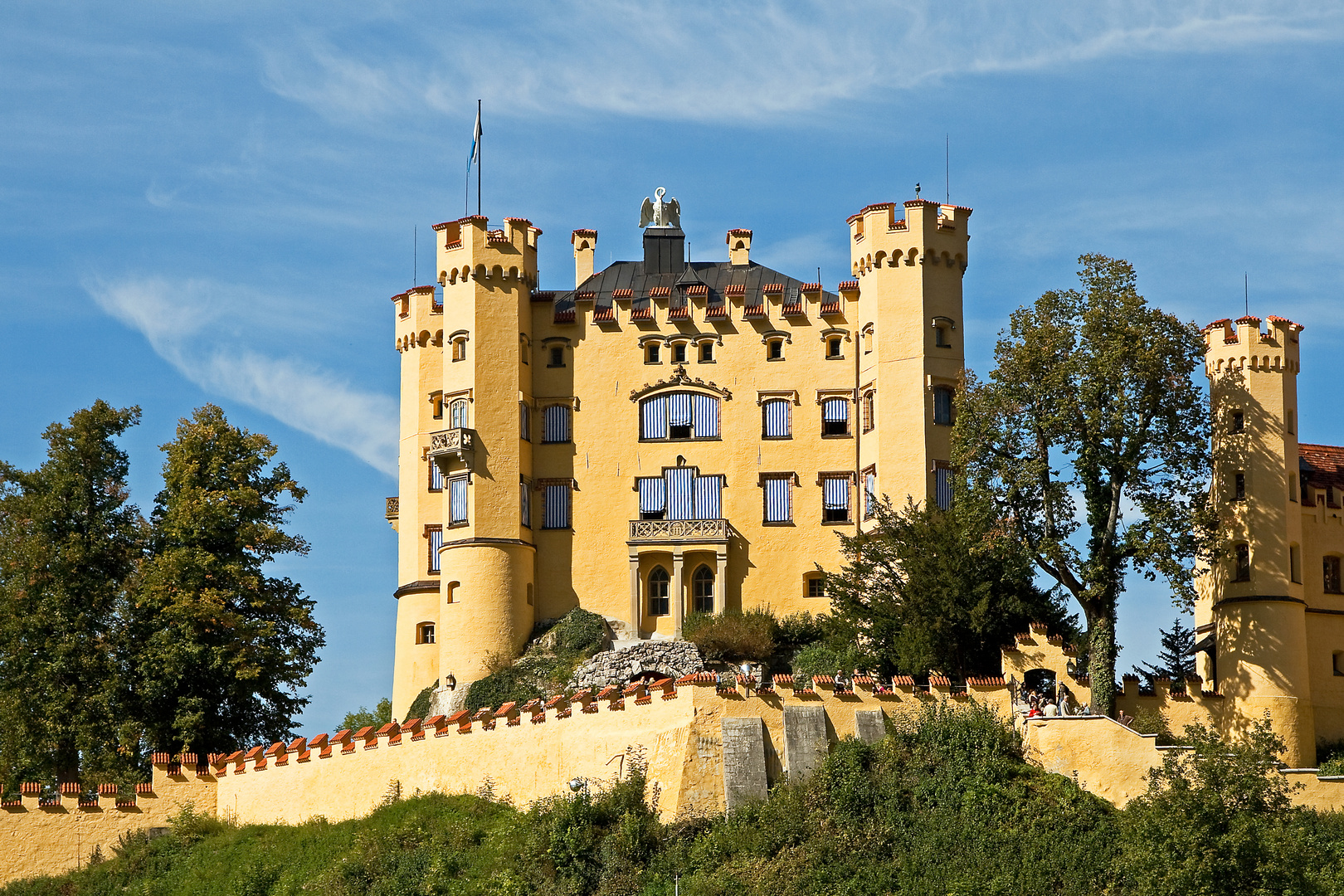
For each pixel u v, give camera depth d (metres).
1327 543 77.38
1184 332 72.31
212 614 77.69
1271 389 75.75
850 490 86.75
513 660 85.44
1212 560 74.69
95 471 81.12
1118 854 58.28
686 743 61.88
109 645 77.81
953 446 73.75
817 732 63.06
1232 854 54.81
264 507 82.44
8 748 76.00
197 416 83.44
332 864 64.75
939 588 71.12
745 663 81.44
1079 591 71.25
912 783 61.88
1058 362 72.31
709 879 58.38
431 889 61.41
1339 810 65.75
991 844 59.28
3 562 79.06
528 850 61.41
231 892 65.00
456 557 86.50
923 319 85.06
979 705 64.81
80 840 70.38
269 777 72.25
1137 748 62.91
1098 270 73.00
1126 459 71.38
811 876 57.91
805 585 86.44
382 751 70.12
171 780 72.56
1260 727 65.38
